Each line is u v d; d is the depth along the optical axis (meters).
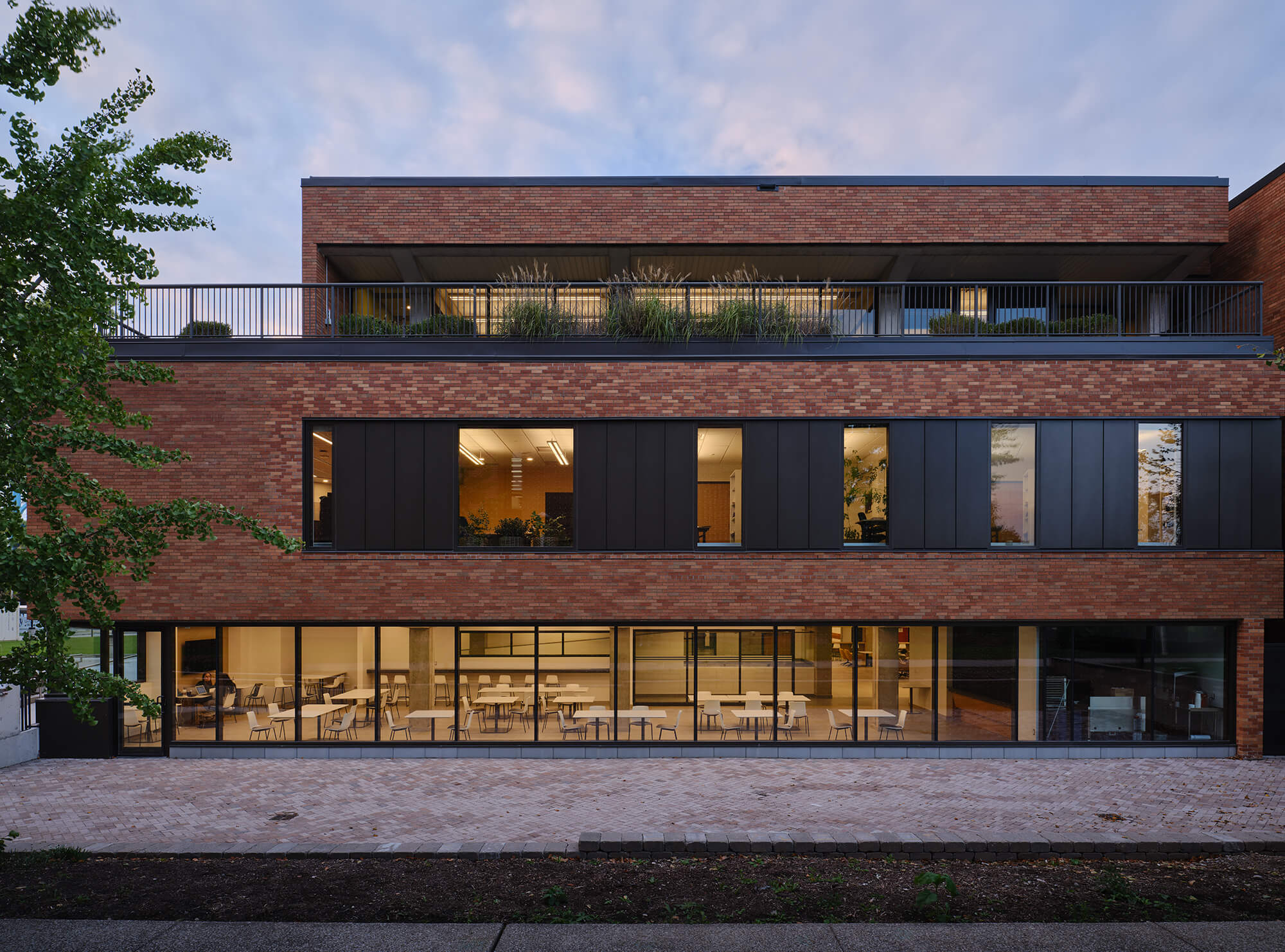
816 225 14.70
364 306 16.22
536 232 14.78
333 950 5.19
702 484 12.41
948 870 7.23
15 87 6.46
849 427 12.42
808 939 5.40
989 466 12.32
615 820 9.03
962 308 16.36
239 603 12.15
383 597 12.20
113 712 12.22
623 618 12.23
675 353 12.57
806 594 12.22
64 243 6.37
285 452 12.27
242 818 9.17
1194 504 12.23
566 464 12.41
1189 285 14.00
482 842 8.16
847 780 10.77
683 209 14.77
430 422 12.39
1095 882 6.85
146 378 7.68
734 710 12.35
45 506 7.19
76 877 6.96
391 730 12.32
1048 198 14.53
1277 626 14.05
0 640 23.73
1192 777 10.98
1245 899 6.40
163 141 7.11
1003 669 12.37
